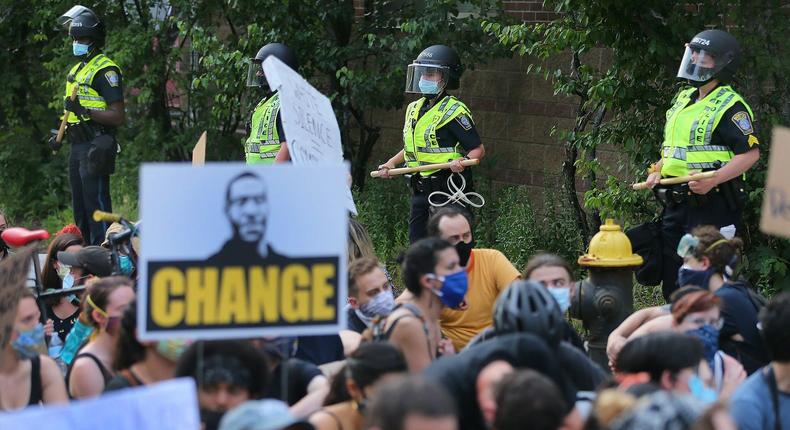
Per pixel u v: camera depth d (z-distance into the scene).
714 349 13.95
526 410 9.36
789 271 24.39
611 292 17.62
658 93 25.42
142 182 10.82
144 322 10.91
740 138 20.42
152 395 9.21
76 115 32.44
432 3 32.53
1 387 13.12
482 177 34.66
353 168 37.66
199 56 38.88
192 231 10.95
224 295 11.04
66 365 16.50
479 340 13.17
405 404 8.73
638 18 24.77
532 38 26.98
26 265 12.88
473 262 18.64
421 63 26.95
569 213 30.78
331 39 35.22
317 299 11.18
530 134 33.94
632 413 9.19
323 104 18.75
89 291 14.16
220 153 40.22
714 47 20.48
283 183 11.07
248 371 11.30
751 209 24.20
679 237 21.31
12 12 43.62
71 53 40.28
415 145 27.30
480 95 35.47
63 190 45.12
